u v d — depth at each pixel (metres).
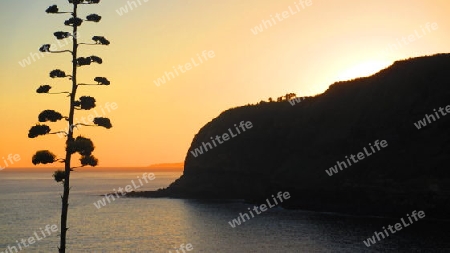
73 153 19.14
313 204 97.19
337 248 54.03
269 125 144.00
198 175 151.00
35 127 18.45
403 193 82.12
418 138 93.12
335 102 125.75
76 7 19.22
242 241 61.09
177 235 67.81
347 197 92.44
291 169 113.31
